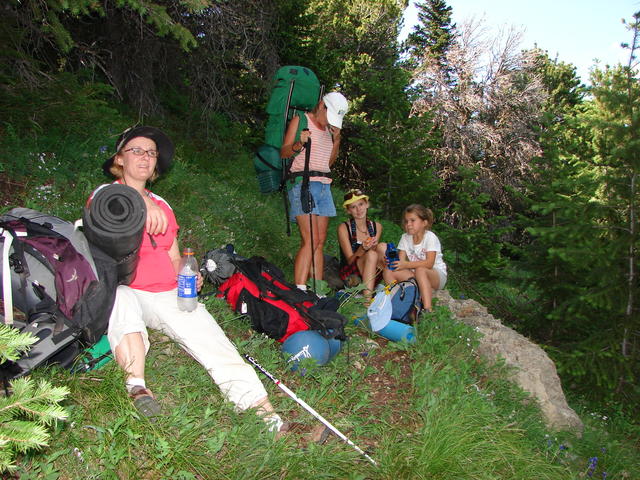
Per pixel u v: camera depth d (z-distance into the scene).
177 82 9.63
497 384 4.32
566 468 3.59
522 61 21.45
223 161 8.72
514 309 8.17
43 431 1.50
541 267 7.24
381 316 4.48
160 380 3.01
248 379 2.96
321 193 4.66
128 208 2.52
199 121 8.93
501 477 3.10
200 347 2.96
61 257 2.47
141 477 2.34
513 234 19.00
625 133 6.03
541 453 3.65
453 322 4.89
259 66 9.67
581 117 6.62
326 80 13.51
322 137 4.66
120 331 2.70
